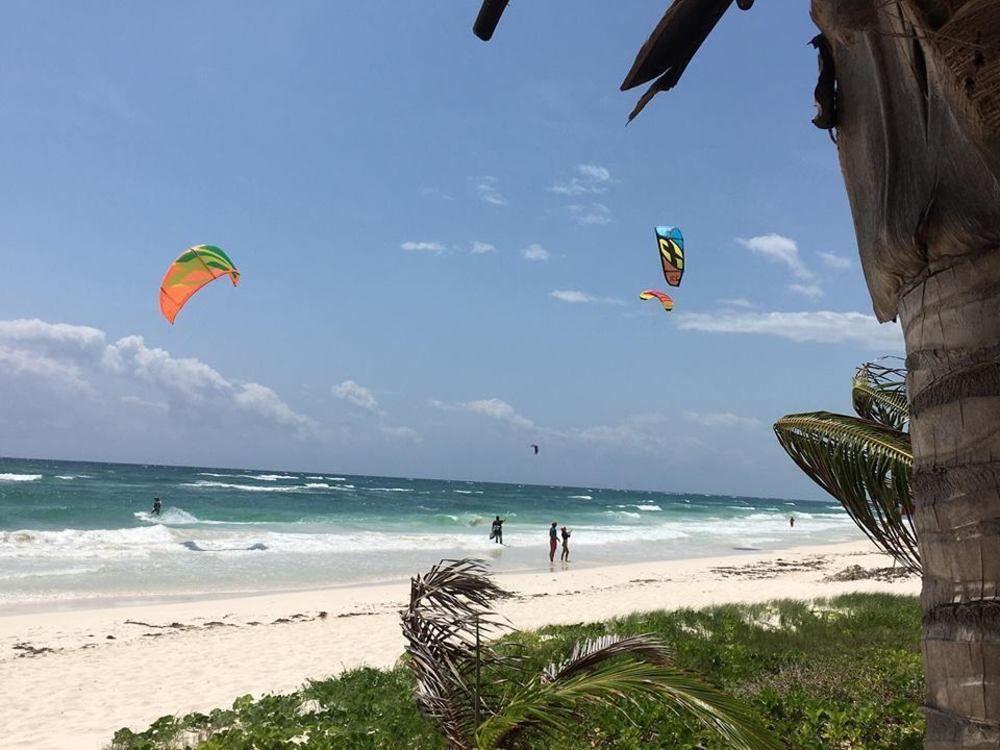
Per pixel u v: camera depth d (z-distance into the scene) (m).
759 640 11.20
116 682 10.55
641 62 2.86
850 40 2.59
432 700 3.62
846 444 4.02
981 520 2.17
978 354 2.22
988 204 2.17
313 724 7.68
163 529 34.03
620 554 34.91
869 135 2.57
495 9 2.68
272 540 33.47
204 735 7.79
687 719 6.62
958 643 2.17
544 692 3.27
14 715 9.01
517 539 40.12
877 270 2.54
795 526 71.12
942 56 2.07
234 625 14.88
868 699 7.50
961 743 2.13
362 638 13.70
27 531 32.44
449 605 3.83
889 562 29.86
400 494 90.06
